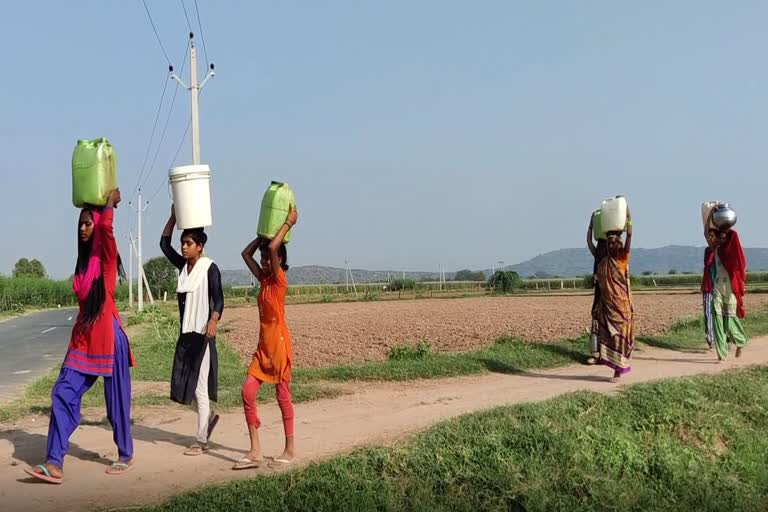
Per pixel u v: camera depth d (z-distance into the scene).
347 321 28.91
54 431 5.68
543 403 7.72
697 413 8.06
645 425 7.64
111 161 6.06
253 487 5.37
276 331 6.06
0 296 54.56
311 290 81.50
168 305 57.81
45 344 22.12
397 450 6.16
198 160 21.22
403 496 5.64
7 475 5.84
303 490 5.41
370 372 11.21
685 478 6.77
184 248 6.56
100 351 5.85
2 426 7.89
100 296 5.90
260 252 6.16
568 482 6.20
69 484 5.58
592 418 7.46
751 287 52.28
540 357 12.76
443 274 104.38
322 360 14.77
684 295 45.84
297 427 7.58
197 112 21.38
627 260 10.40
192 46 21.48
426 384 10.73
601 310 10.52
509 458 6.29
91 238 5.98
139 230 45.16
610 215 10.24
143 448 6.75
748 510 6.52
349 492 5.45
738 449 7.75
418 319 28.92
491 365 12.02
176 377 6.53
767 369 10.70
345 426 7.54
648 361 12.74
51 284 66.25
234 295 71.81
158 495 5.30
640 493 6.35
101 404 9.29
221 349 17.45
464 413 7.60
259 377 6.08
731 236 12.51
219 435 7.30
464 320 27.11
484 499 5.76
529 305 40.56
